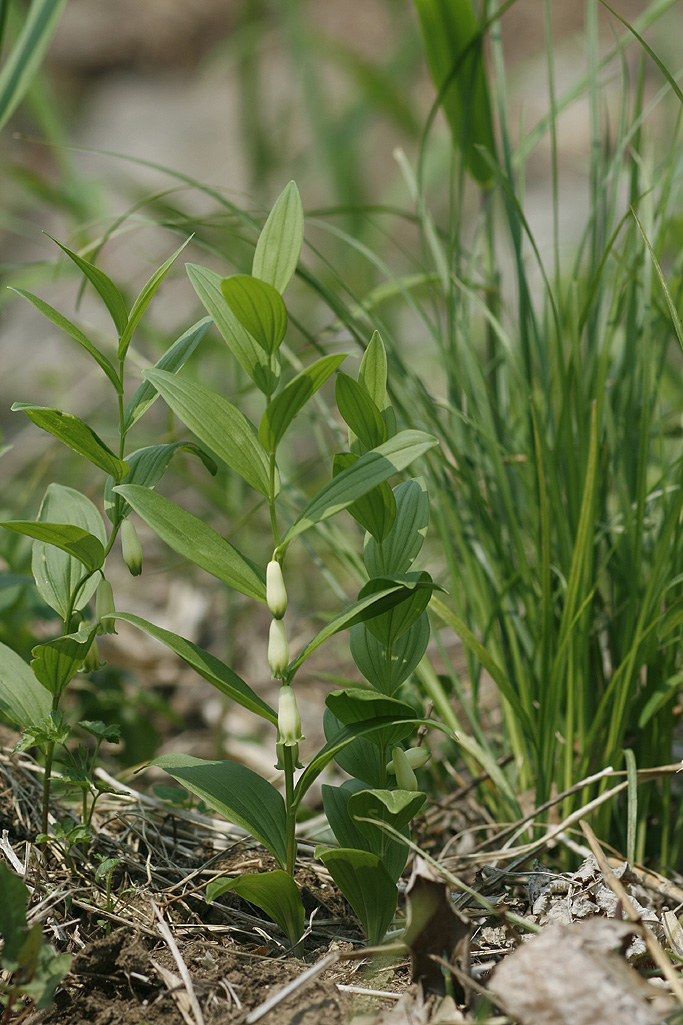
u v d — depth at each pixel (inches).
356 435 48.6
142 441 68.5
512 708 52.1
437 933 47.7
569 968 46.6
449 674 54.2
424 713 53.8
